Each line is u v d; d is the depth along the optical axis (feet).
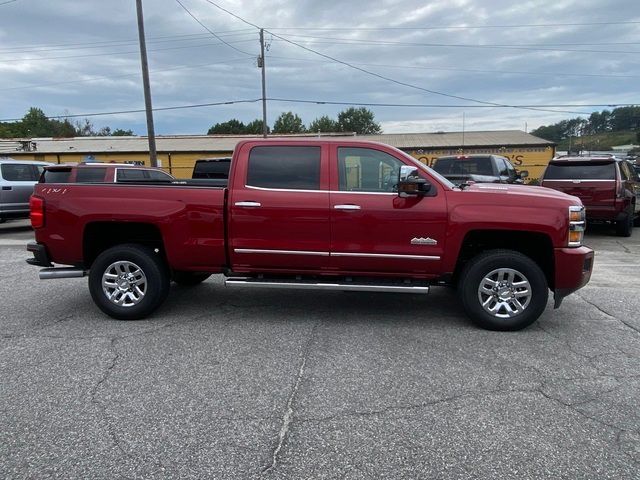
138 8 67.82
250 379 13.25
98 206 18.03
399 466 9.47
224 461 9.62
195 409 11.64
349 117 311.47
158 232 18.54
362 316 18.90
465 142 129.49
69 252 18.44
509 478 9.11
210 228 17.79
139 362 14.42
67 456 9.77
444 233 16.92
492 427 10.82
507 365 14.17
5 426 10.87
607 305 20.36
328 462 9.59
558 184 39.37
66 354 15.03
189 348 15.55
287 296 21.89
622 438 10.39
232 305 20.43
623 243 37.73
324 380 13.19
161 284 18.28
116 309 18.25
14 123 288.92
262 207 17.44
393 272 17.51
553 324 17.89
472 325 17.81
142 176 41.98
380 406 11.77
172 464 9.53
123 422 11.04
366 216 17.11
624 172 40.34
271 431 10.68
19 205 43.65
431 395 12.32
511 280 16.97
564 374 13.55
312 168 17.60
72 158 129.70
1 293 22.68
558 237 16.49
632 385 12.87
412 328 17.49
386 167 17.44
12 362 14.42
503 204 16.72
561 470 9.34
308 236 17.43
